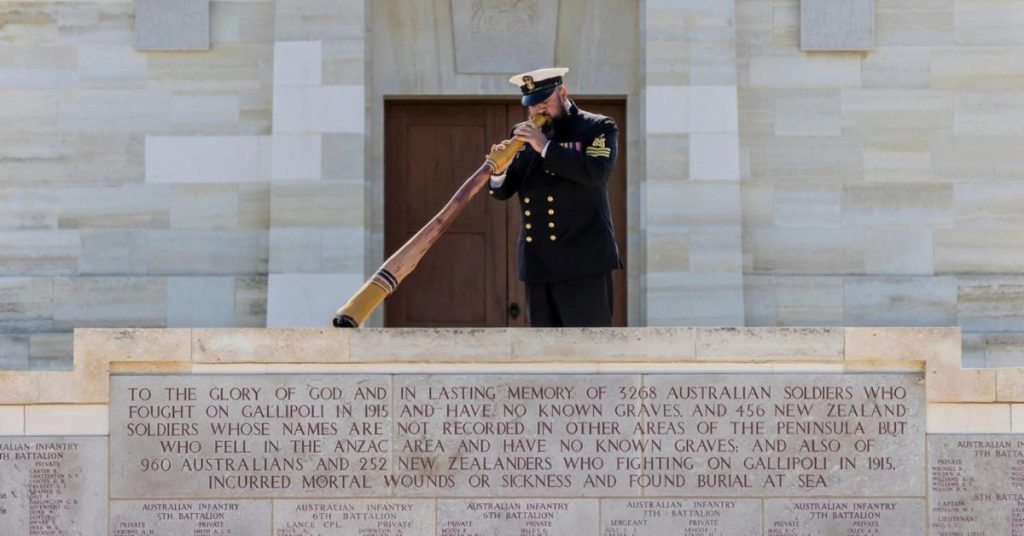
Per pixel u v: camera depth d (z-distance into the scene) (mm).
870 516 11719
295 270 16312
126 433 11789
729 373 11734
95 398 11805
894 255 16781
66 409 11828
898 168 16828
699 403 11727
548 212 12312
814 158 16828
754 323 16641
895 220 16797
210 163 16828
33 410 11828
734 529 11695
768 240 16750
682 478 11695
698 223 16391
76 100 16891
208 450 11766
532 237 12414
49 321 16594
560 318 12602
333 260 16328
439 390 11727
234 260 16781
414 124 17328
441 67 17016
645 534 11680
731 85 16500
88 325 16609
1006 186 16828
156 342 11766
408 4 17000
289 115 16453
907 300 16672
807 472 11719
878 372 11742
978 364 16422
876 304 16688
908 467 11719
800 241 16750
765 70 16859
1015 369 11727
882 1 16891
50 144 16859
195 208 16797
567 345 11719
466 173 17297
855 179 16828
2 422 11828
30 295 16625
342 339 11742
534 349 11711
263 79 16859
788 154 16828
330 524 11719
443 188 17281
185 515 11758
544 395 11727
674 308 16312
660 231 16375
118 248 16781
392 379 11734
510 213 17219
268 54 16875
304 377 11758
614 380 11719
